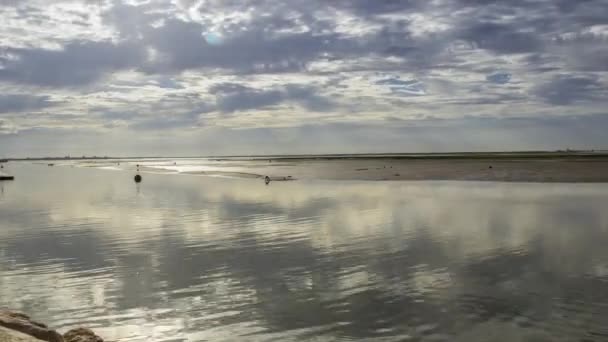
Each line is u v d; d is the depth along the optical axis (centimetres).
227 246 1905
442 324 1049
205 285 1370
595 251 1667
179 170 11575
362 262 1588
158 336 1027
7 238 2200
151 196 4334
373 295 1248
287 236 2091
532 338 968
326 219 2580
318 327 1053
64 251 1878
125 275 1496
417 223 2370
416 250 1747
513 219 2441
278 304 1197
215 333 1036
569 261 1538
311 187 5038
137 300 1252
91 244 2014
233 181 6544
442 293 1250
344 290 1296
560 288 1266
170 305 1209
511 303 1162
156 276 1475
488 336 983
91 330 981
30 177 8806
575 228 2134
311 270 1502
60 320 1128
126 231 2325
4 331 855
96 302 1244
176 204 3556
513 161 10150
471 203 3203
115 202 3803
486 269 1466
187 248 1886
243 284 1370
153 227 2434
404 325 1048
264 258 1680
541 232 2052
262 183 5903
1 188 5772
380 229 2217
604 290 1240
